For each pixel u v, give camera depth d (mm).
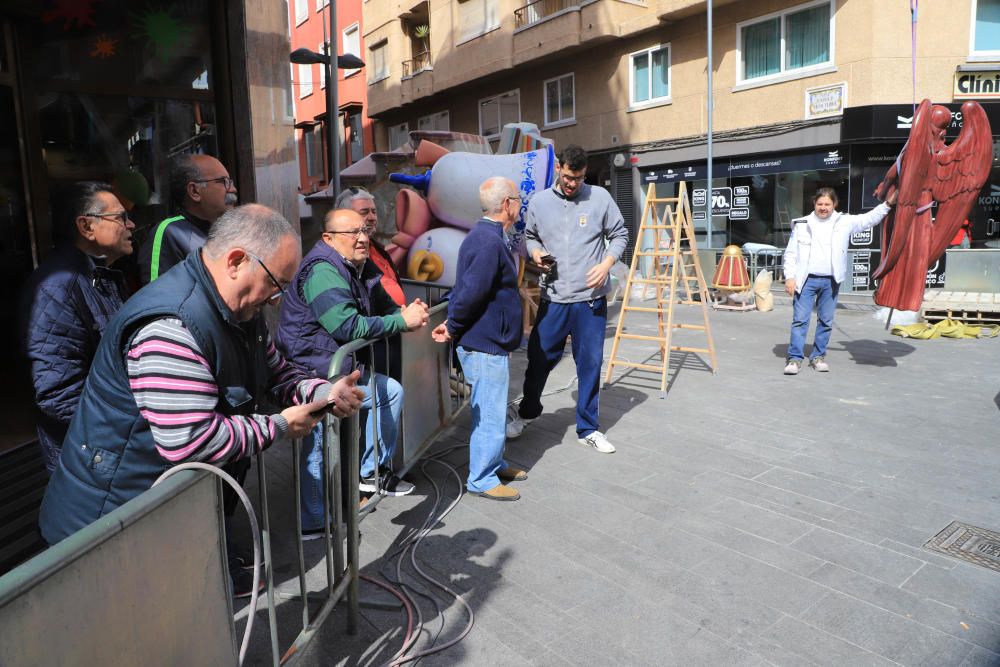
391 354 3914
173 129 5609
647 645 2578
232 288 1813
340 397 2154
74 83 5344
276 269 1846
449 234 8125
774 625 2691
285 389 2301
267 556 1973
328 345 3430
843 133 13836
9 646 1084
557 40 18062
